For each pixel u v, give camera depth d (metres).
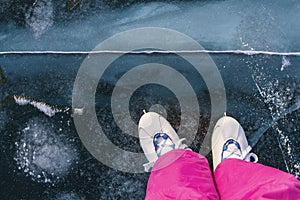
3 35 1.67
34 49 1.66
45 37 1.66
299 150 1.57
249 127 1.60
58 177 1.62
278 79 1.59
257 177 1.36
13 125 1.64
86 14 1.66
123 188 1.60
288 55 1.59
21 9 1.67
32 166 1.62
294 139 1.58
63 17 1.66
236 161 1.46
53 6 1.67
